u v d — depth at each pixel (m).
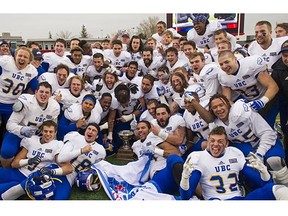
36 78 4.38
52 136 3.40
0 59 4.03
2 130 4.32
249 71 3.60
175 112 4.57
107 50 6.67
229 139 3.52
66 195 3.22
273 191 2.59
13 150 3.54
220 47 4.27
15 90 4.14
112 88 5.05
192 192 2.84
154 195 3.11
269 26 4.10
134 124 4.55
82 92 4.55
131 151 4.43
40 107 3.76
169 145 3.70
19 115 3.68
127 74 5.51
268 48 4.16
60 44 5.73
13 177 3.29
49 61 5.76
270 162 3.30
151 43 7.30
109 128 4.73
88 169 3.56
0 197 3.12
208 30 5.36
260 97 3.86
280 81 3.78
